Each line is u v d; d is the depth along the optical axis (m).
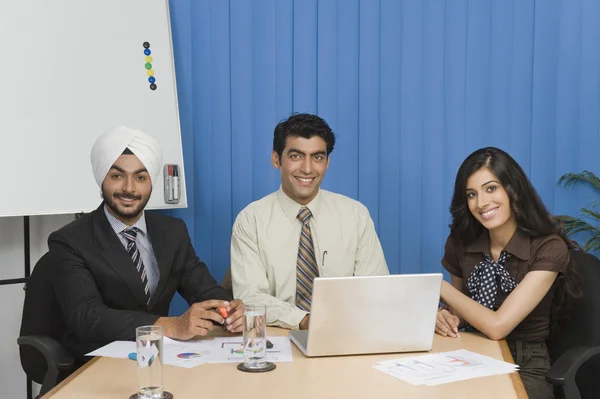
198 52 3.05
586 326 2.13
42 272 2.16
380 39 3.03
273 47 3.05
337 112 3.05
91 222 2.11
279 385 1.49
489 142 3.03
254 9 3.04
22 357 2.14
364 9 3.03
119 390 1.45
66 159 2.66
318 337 1.70
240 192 3.08
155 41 2.91
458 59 3.02
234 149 3.08
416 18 3.02
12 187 2.53
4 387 2.99
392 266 3.07
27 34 2.61
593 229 2.93
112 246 2.07
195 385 1.48
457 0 3.01
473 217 2.30
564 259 2.12
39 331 2.14
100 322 1.90
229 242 3.09
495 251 2.29
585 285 2.16
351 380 1.53
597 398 2.10
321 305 1.67
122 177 2.04
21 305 3.00
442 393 1.44
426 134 3.04
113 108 2.78
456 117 3.03
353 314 1.70
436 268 3.07
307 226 2.47
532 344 2.19
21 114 2.57
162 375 1.40
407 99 3.04
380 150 3.05
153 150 2.09
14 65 2.57
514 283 2.16
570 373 1.81
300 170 2.40
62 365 1.94
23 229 3.00
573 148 2.99
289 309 2.10
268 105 3.06
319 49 3.04
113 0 2.82
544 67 2.99
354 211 2.56
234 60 3.05
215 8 3.04
